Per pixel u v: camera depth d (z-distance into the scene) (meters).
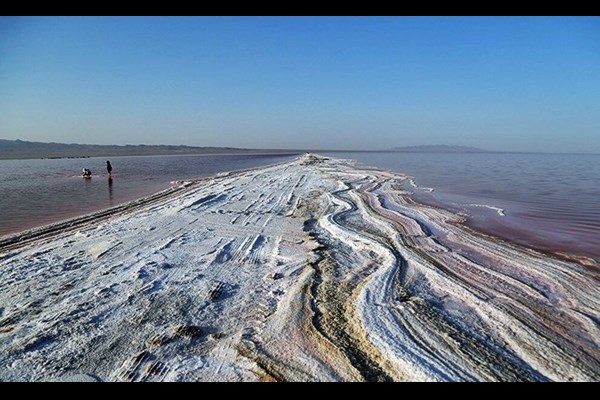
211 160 57.91
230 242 8.78
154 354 4.23
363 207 12.83
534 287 6.06
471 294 5.73
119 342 4.47
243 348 4.34
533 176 27.47
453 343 4.32
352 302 5.50
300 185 19.33
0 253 7.97
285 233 9.63
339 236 9.29
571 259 7.65
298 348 4.32
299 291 5.94
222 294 5.86
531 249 8.32
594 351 4.22
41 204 14.93
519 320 4.92
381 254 7.84
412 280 6.36
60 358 4.14
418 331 4.59
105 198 16.58
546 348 4.27
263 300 5.66
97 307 5.37
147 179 25.12
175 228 10.12
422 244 8.48
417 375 3.77
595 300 5.59
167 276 6.59
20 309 5.29
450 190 18.56
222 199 14.99
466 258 7.55
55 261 7.38
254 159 62.28
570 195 16.86
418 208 13.02
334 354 4.19
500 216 11.95
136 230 9.91
